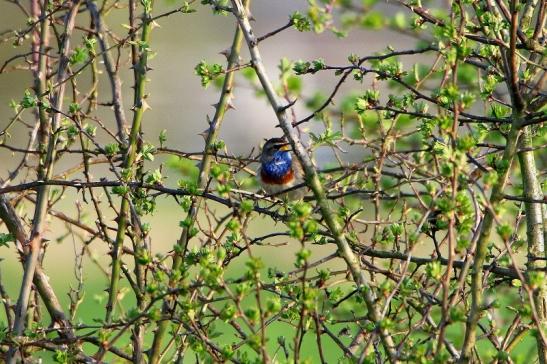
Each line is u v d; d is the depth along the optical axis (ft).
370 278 35.24
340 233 27.37
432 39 33.99
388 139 32.48
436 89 33.81
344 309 33.83
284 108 28.27
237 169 36.14
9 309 35.76
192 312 25.23
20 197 37.65
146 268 32.71
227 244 29.58
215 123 35.68
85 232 41.42
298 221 23.21
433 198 25.85
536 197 33.06
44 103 32.04
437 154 29.27
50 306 34.53
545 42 32.73
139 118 34.78
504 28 29.71
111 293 34.01
